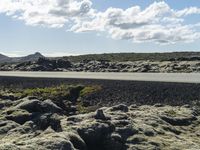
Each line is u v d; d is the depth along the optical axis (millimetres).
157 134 24797
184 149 22641
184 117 31094
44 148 18516
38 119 25578
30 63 128125
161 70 94750
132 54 168125
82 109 49156
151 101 50812
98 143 22547
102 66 115250
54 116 26172
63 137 20125
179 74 73875
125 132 23484
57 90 63219
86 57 168375
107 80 63375
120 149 22141
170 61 112250
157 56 151375
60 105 46469
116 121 24672
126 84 58938
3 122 25781
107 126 23219
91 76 75812
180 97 49094
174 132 26953
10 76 81438
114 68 111062
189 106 41781
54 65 119750
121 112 27781
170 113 32156
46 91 63281
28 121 25234
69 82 68938
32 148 18344
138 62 118375
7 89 73125
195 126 29734
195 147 23172
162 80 59062
